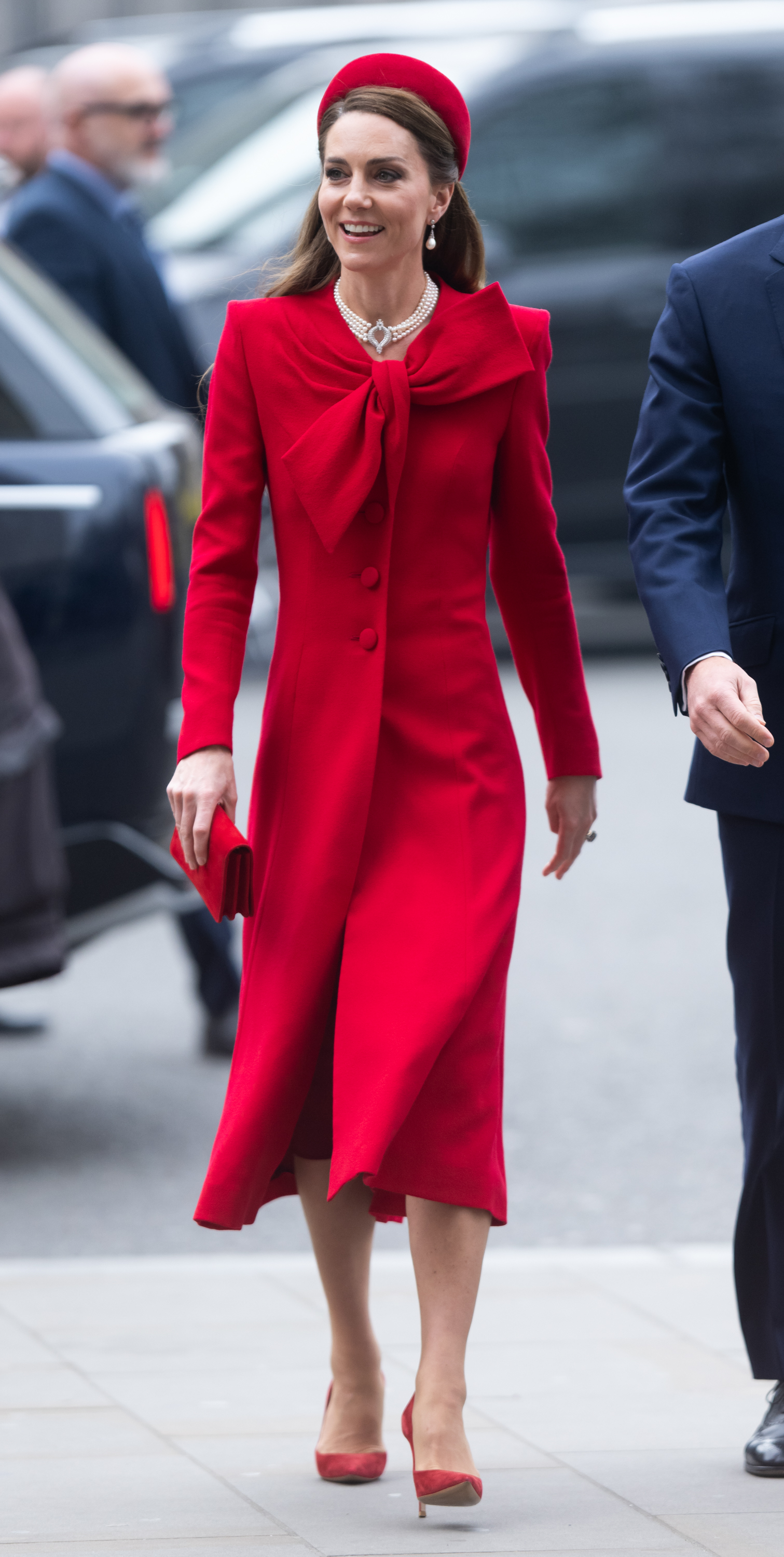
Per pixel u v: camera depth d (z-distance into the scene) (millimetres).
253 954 7152
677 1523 6977
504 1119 12617
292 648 7125
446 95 7039
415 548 7062
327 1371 8609
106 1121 12445
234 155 25844
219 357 7188
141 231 15297
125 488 12297
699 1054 13852
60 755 12109
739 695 6723
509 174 25750
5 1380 8453
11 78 18391
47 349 12641
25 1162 11711
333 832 7023
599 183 25781
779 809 7309
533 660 7480
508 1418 8055
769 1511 7098
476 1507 7125
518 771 7227
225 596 7176
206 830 6980
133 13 50250
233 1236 10781
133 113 15141
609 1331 9117
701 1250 10359
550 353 7230
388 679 7090
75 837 12141
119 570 12211
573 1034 14242
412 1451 6891
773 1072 7426
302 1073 7051
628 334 25594
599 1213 11055
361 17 28469
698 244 25828
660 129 25875
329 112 7039
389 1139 6688
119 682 12211
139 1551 6691
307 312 7156
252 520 7195
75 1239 10539
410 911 6957
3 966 10844
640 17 26734
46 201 14984
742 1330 7617
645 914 17234
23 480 12180
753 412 7215
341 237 6980
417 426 7023
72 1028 14586
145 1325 9172
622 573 25766
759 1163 7461
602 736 22875
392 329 7090
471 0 28453
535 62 26031
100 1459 7594
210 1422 8000
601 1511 7094
